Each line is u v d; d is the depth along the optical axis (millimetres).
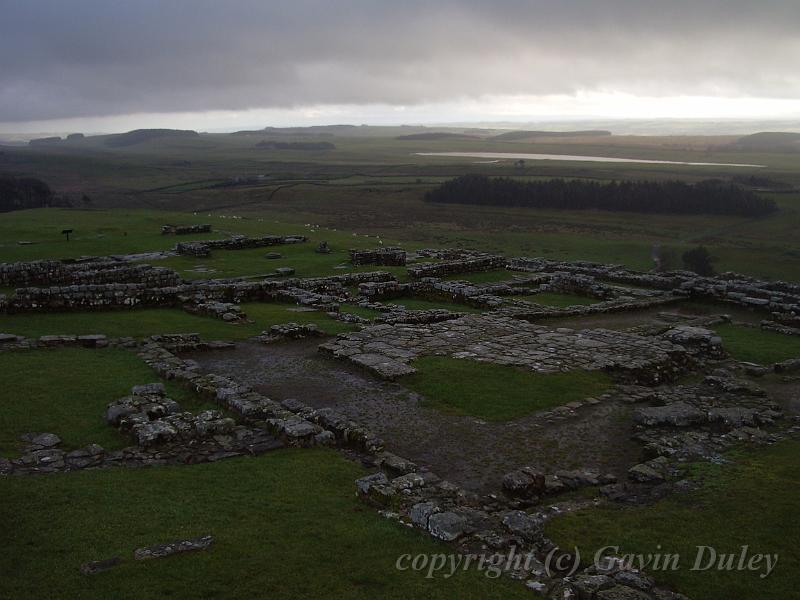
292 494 14742
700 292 45250
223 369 25484
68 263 52188
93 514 13195
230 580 11102
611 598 10672
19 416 18766
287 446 17906
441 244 118375
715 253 109312
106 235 67938
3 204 138000
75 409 19656
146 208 169875
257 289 41219
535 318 37281
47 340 26500
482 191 176000
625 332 32438
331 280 46062
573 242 123125
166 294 37250
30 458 16141
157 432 17547
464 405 21578
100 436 17922
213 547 12148
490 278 52062
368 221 147875
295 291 41656
